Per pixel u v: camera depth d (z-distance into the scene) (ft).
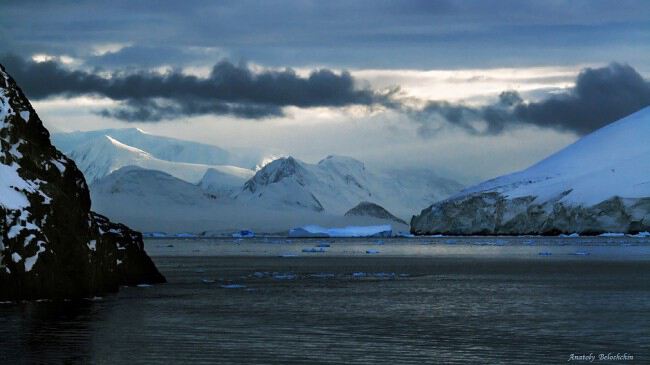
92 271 248.32
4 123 235.20
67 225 235.20
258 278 368.27
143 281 305.94
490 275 393.09
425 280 356.79
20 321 192.24
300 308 234.38
